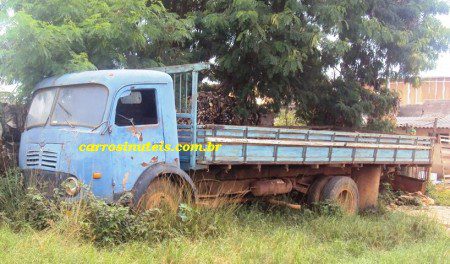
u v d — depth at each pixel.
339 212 8.75
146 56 8.95
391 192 12.99
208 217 6.64
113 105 6.05
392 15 11.66
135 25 7.94
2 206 6.07
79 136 6.01
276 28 9.43
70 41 7.07
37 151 6.39
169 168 6.44
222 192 7.88
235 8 9.30
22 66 7.05
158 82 6.56
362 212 10.37
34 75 7.32
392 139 10.49
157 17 8.45
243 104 11.34
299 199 9.70
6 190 6.22
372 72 12.84
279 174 8.88
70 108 6.38
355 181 10.54
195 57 10.33
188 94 7.71
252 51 9.98
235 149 7.22
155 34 8.35
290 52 9.60
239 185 8.23
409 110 23.62
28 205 5.88
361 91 12.66
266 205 8.81
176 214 6.35
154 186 6.29
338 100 12.22
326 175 9.74
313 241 6.99
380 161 10.20
